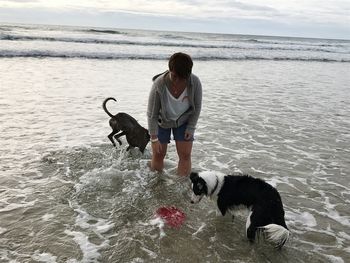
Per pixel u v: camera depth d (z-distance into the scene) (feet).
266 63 83.20
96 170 18.47
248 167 20.15
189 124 16.85
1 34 76.38
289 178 19.10
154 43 93.40
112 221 14.24
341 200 17.07
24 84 37.35
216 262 12.20
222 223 14.69
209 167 19.81
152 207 15.52
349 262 12.52
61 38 80.94
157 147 17.38
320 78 62.39
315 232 14.28
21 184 16.62
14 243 12.36
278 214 12.44
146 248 12.69
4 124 24.48
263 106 35.68
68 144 21.67
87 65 54.13
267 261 12.39
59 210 14.70
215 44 115.34
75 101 31.99
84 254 12.10
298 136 26.43
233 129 27.14
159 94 15.85
